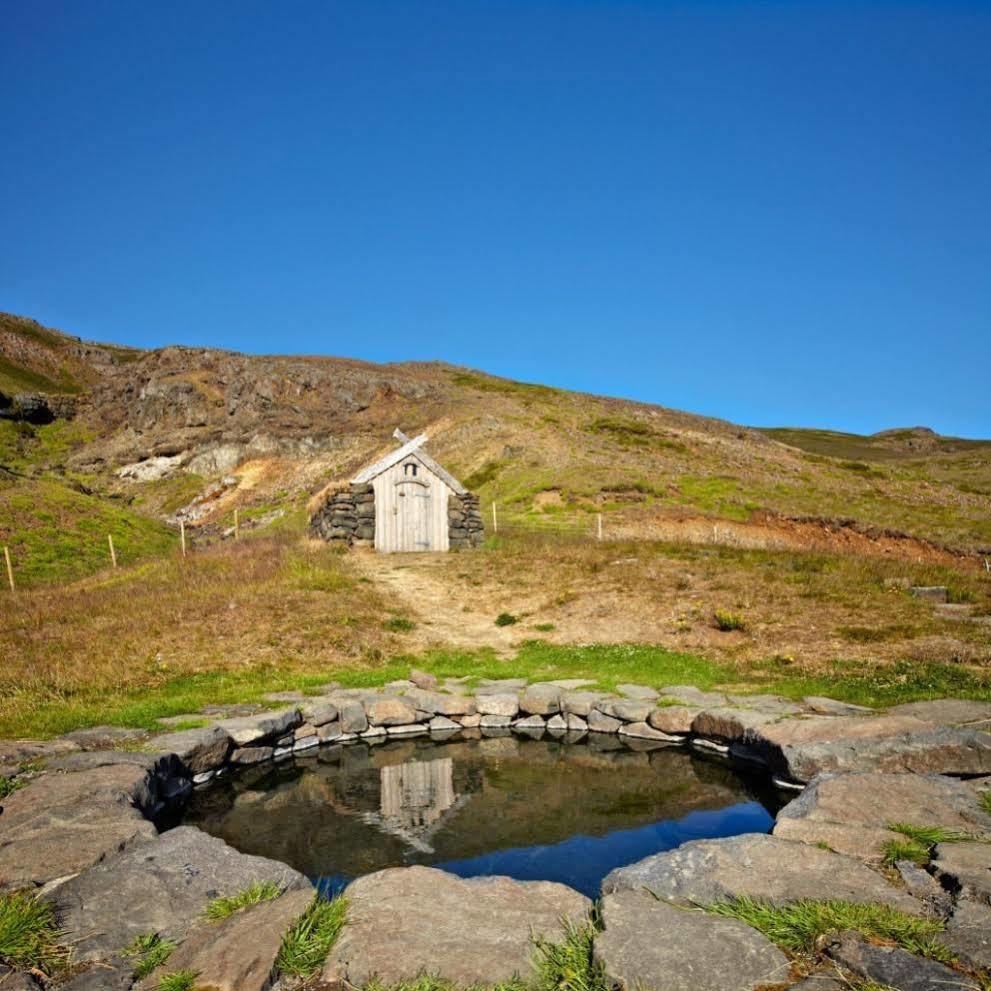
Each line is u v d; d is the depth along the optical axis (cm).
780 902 378
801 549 2245
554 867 541
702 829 620
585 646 1291
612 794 722
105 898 405
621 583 1666
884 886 396
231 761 809
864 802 524
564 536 2700
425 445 5559
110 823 514
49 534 2947
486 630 1473
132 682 1055
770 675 1054
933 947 326
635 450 4944
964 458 8119
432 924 370
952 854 425
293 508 4950
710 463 4750
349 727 932
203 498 5978
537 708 970
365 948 347
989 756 644
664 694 984
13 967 337
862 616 1284
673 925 357
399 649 1303
